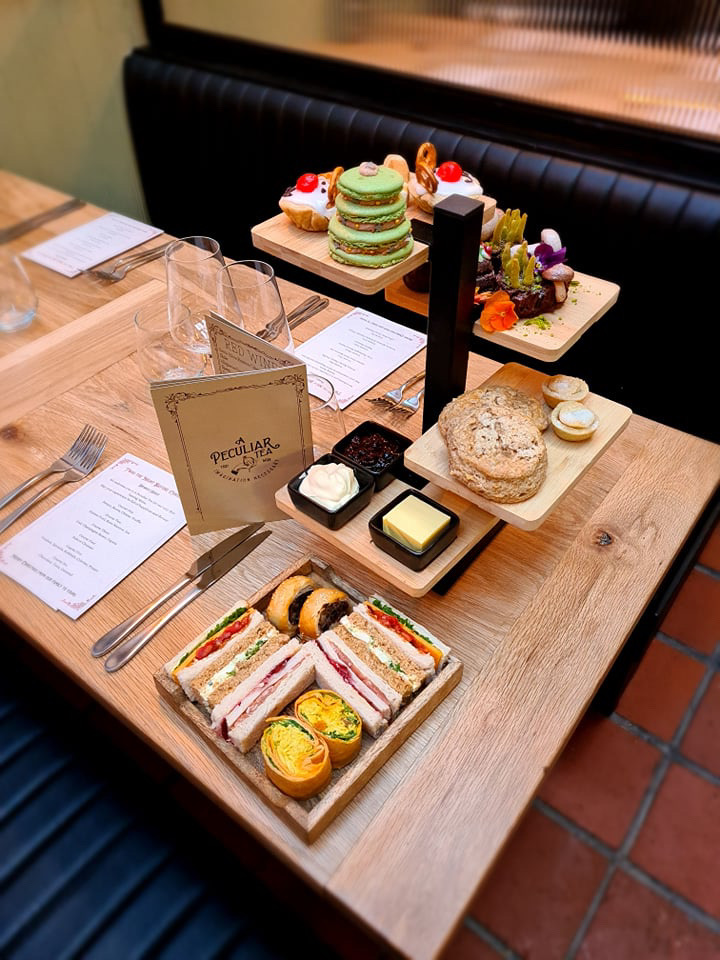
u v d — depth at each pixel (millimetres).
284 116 2340
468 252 915
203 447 992
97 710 1795
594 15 1811
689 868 1575
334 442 1255
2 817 1095
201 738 900
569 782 1700
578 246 2014
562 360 2207
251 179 2566
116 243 1871
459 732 900
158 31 2623
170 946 975
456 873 784
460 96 2143
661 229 1855
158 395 914
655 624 1410
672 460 1256
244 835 1606
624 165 1918
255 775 825
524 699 932
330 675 905
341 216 1042
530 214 2049
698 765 1732
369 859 794
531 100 2051
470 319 1011
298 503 997
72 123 2568
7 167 2445
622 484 1214
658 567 1091
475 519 1002
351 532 987
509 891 1542
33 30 2311
